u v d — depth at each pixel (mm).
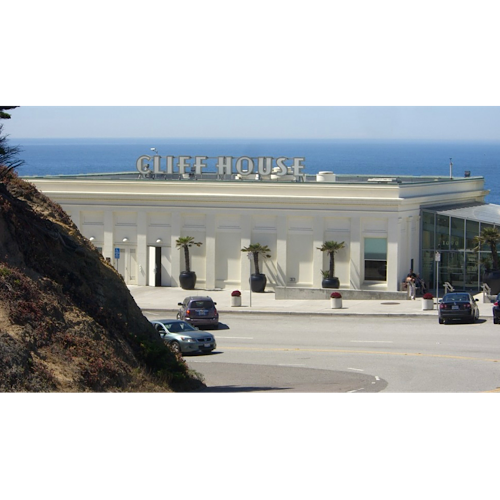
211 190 73000
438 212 70250
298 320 58688
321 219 70188
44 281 30703
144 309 64188
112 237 75688
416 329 53281
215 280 73750
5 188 35156
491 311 59688
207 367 41125
